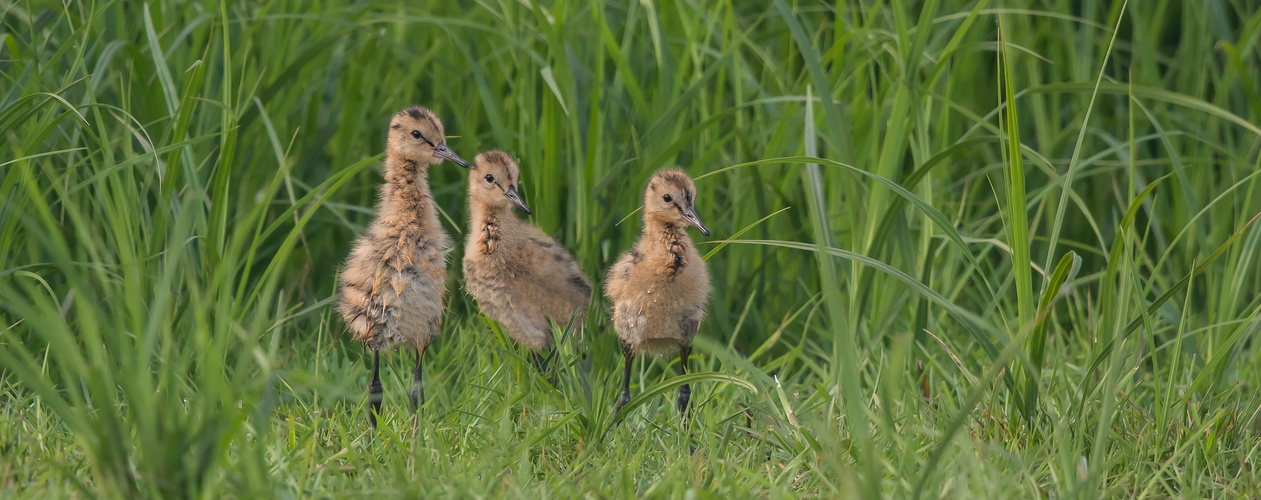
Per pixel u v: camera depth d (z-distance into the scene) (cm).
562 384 957
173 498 613
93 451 611
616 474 779
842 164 875
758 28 1500
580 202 1150
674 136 1227
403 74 1388
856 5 1434
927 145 1118
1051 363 1055
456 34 1353
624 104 1215
